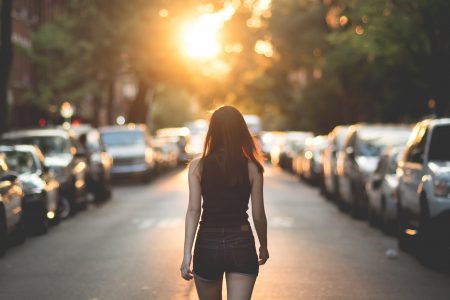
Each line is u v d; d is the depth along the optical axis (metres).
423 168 15.78
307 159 43.25
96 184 31.14
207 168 6.83
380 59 30.27
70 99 53.19
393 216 19.56
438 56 28.62
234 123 6.92
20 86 59.03
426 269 14.54
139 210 28.06
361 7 29.30
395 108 46.50
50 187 21.89
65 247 18.00
